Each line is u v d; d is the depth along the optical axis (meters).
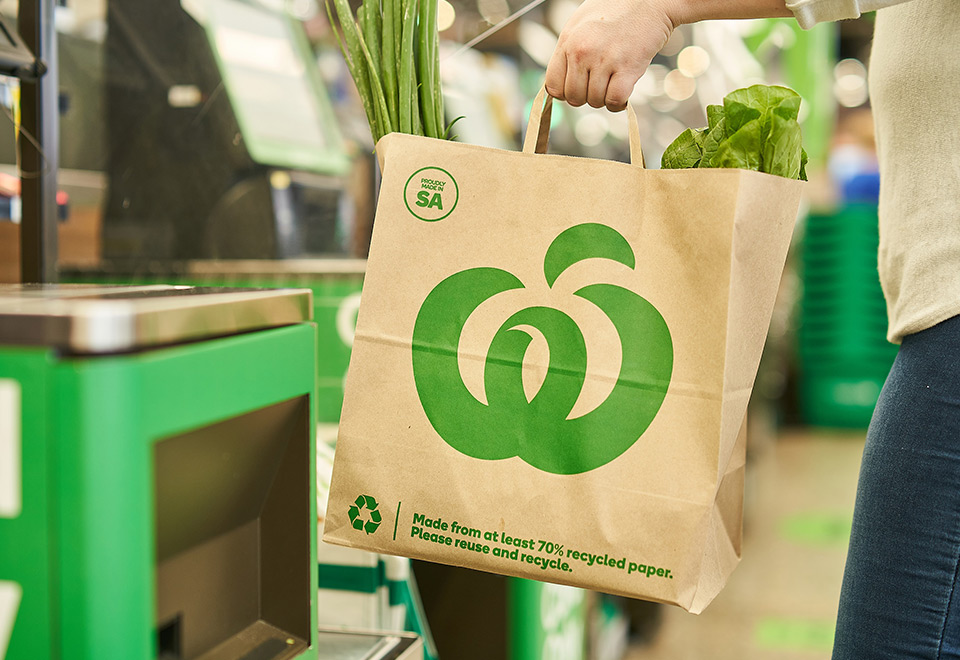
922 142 1.00
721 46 4.19
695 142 1.05
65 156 2.03
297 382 0.90
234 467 0.86
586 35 0.99
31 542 0.66
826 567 3.70
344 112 2.70
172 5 2.05
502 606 1.74
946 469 0.95
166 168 2.10
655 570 0.93
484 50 3.62
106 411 0.65
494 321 0.98
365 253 2.33
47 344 0.65
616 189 0.95
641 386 0.94
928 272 0.98
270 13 2.36
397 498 1.00
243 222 2.16
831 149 7.94
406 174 1.00
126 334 0.67
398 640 1.17
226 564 0.90
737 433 0.97
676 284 0.93
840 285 6.71
